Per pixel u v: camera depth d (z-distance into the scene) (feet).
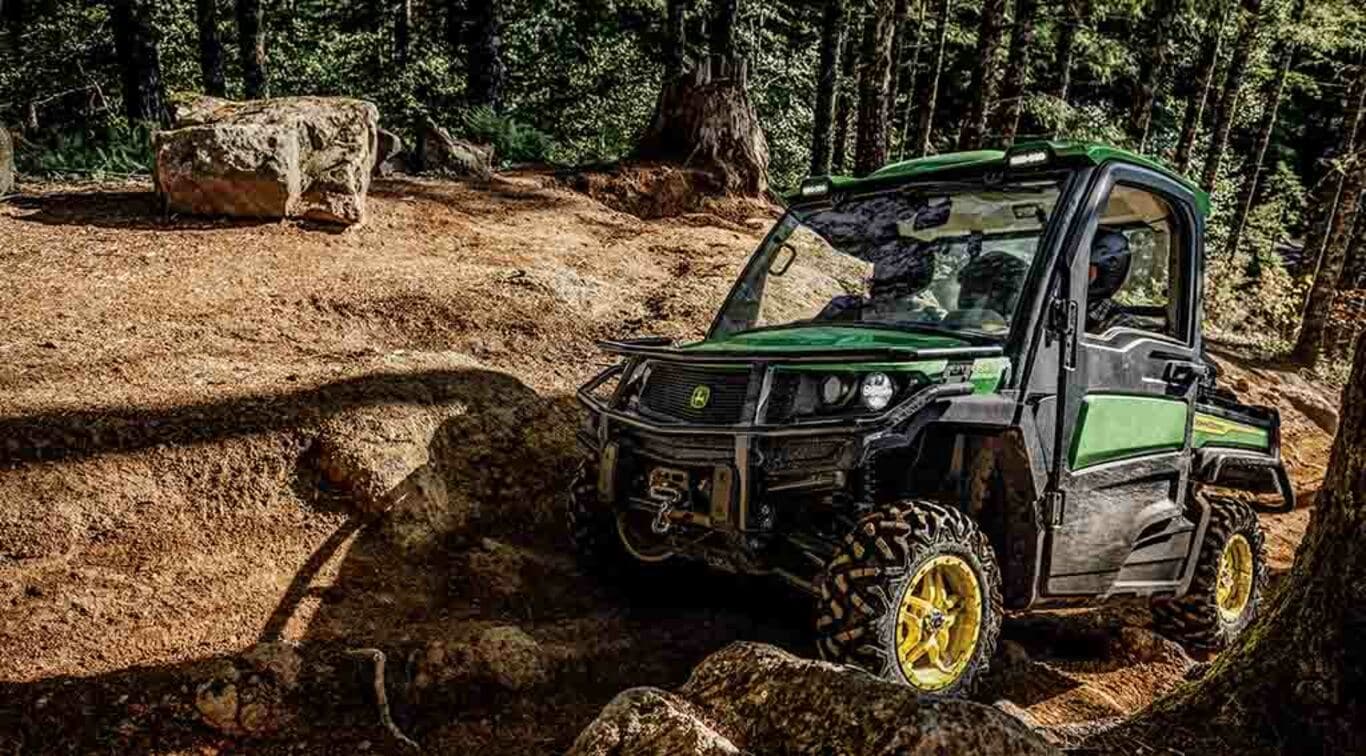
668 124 43.09
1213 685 11.43
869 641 12.23
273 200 27.30
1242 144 113.09
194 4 71.41
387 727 12.40
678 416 14.20
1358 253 63.41
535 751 12.44
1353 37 65.00
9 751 11.12
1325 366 53.72
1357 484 10.39
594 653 14.38
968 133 53.36
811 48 92.22
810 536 13.83
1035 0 53.52
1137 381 15.85
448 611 15.26
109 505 15.05
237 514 15.65
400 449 17.20
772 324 16.35
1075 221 14.65
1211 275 60.75
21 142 35.99
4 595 13.39
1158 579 16.84
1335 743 10.21
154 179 28.02
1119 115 90.07
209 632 13.55
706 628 15.79
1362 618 10.15
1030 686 15.61
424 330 22.86
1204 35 68.59
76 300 21.40
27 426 15.65
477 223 32.12
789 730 9.38
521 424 19.42
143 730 11.73
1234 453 18.17
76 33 69.21
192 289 22.81
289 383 18.10
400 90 65.00
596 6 81.92
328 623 14.21
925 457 14.93
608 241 32.76
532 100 70.64
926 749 8.71
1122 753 10.74
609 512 16.21
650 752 9.12
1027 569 14.10
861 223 16.97
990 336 14.24
